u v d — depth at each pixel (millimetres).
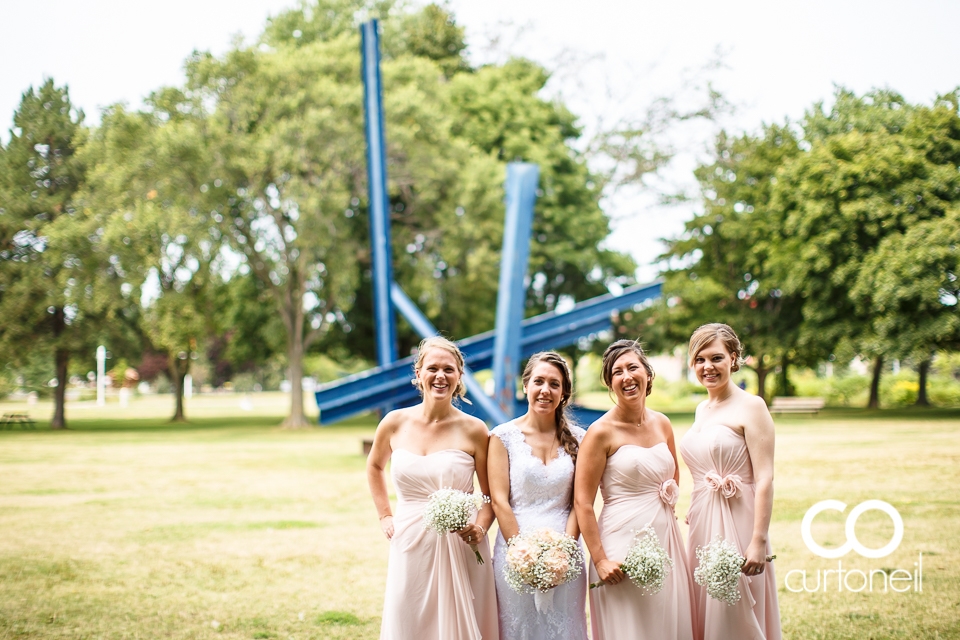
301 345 26859
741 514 3795
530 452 3875
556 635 3717
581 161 32438
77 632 5074
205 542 7645
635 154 32250
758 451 3770
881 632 4852
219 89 23875
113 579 6324
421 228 28031
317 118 22594
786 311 27328
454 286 27797
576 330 14422
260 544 7523
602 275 33156
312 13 29688
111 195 24562
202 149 22953
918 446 14047
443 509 3568
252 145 23578
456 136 29594
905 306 21031
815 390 33250
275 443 19297
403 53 29828
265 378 82375
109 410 43344
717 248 28875
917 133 21016
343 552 7160
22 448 18188
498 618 3871
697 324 28875
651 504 3742
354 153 23484
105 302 25688
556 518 3826
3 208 26812
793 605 5422
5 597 5848
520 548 3482
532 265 30000
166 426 27719
